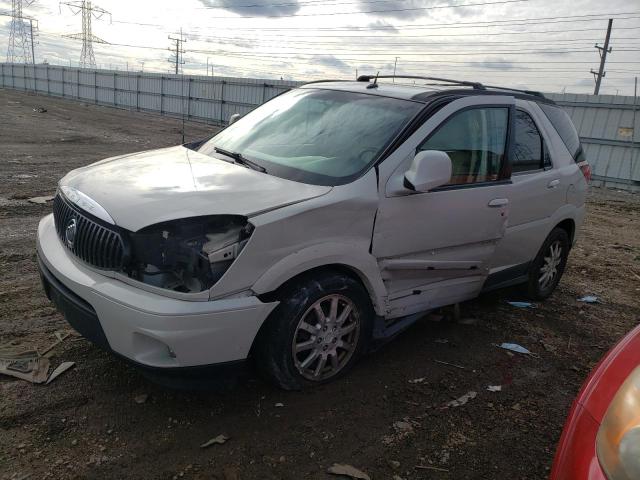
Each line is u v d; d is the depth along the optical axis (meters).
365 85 4.46
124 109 41.28
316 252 3.11
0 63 59.69
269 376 3.25
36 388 3.22
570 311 5.29
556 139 5.07
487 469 2.94
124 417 3.05
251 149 4.05
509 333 4.62
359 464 2.87
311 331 3.29
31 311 4.21
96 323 2.93
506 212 4.29
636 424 1.77
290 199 3.13
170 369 2.79
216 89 32.56
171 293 2.77
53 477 2.58
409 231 3.61
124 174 3.53
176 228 2.85
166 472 2.69
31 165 11.29
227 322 2.83
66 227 3.28
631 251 8.18
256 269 2.91
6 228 6.47
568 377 4.00
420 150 3.69
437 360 4.02
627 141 16.58
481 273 4.39
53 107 33.97
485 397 3.61
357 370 3.77
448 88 4.29
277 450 2.91
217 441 2.91
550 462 3.04
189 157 4.02
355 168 3.49
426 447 3.06
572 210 5.26
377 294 3.52
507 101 4.49
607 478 1.74
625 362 2.15
